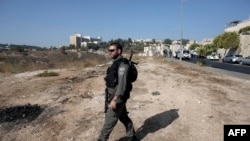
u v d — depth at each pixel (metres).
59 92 8.89
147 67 19.03
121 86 3.64
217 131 5.08
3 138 5.11
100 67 19.09
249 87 10.34
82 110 6.56
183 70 17.34
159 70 16.70
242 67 26.81
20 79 12.29
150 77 12.51
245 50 58.31
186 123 5.50
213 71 18.27
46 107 7.03
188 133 4.99
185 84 10.41
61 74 14.04
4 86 10.32
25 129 5.51
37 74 14.22
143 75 13.39
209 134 4.94
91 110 6.51
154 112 6.25
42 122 5.86
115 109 3.83
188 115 6.03
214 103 7.20
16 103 7.57
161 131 5.08
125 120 4.31
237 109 6.63
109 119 3.92
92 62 24.16
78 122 5.71
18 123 5.88
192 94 8.31
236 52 61.56
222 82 11.60
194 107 6.71
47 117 6.17
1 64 18.66
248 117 5.95
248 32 62.47
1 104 7.48
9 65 18.05
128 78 3.76
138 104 6.98
